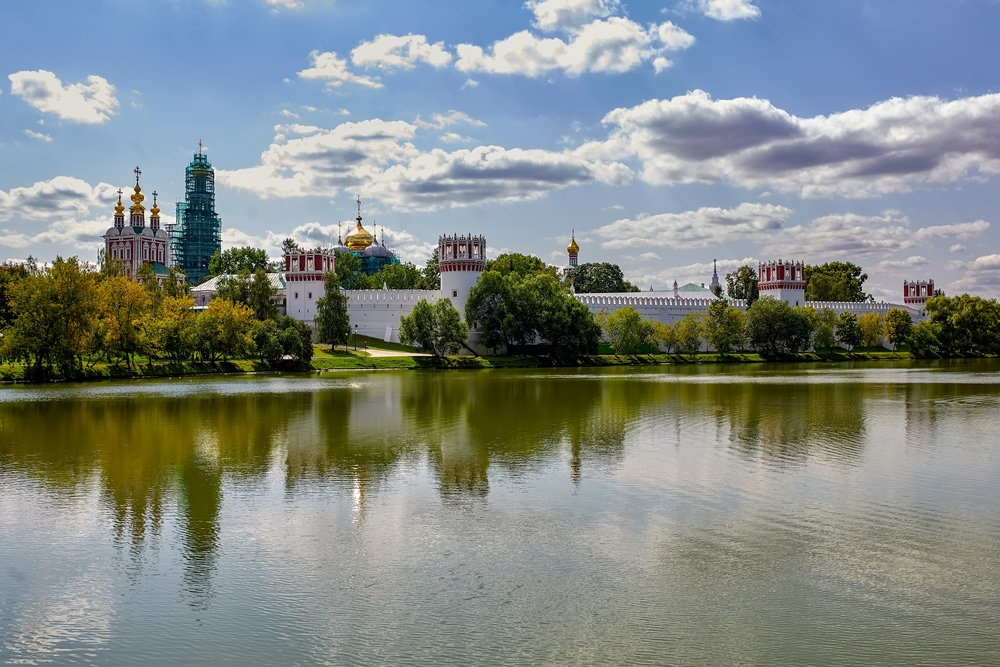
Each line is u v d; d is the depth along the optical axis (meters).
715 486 36.06
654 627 20.78
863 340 193.38
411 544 27.55
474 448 46.38
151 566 25.52
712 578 24.17
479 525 29.83
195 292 192.75
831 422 57.84
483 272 155.50
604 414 63.12
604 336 175.88
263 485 36.50
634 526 29.61
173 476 38.53
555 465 41.06
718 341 168.62
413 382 102.31
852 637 20.16
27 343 95.69
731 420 58.97
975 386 91.94
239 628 20.92
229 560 26.03
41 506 32.75
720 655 19.27
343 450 45.88
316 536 28.50
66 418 60.84
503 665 18.84
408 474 38.88
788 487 35.84
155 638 20.41
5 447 47.03
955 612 21.59
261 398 77.81
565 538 28.17
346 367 136.75
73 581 24.27
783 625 20.84
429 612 21.80
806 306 185.50
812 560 25.70
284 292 185.38
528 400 75.31
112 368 106.75
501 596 22.88
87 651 19.75
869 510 31.80
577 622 21.11
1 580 24.38
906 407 67.69
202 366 117.56
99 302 102.44
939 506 32.41
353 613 21.80
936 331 191.75
